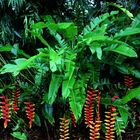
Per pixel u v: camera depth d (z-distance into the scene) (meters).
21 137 2.76
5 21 3.18
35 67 2.75
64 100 2.76
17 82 2.98
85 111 2.68
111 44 2.67
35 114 2.84
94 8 3.71
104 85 2.90
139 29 2.64
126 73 2.79
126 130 3.07
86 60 2.74
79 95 2.59
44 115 2.81
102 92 2.87
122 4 3.73
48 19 3.07
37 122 2.83
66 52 2.66
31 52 3.38
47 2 3.43
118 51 2.57
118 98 2.73
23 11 3.23
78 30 3.29
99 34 2.63
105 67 2.96
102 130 2.89
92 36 2.58
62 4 3.53
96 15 3.72
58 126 3.02
